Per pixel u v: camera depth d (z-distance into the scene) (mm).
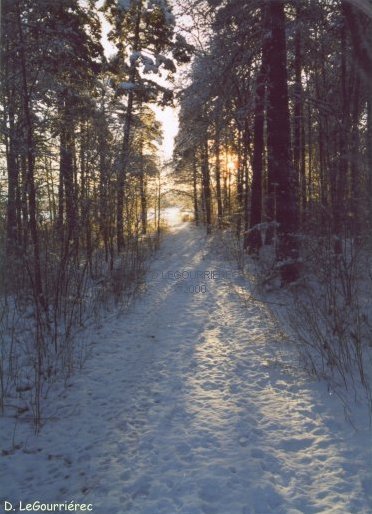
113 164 11188
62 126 8969
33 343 6867
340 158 7074
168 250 21156
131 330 7984
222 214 23297
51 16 8289
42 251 8430
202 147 16047
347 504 2984
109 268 11570
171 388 5266
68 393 5406
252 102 11203
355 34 5602
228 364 5902
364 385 4754
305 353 5934
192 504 3043
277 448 3789
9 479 3707
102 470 3664
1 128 7879
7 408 5047
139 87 17391
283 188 9016
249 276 11461
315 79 12266
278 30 9086
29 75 7875
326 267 6938
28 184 8062
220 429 4164
